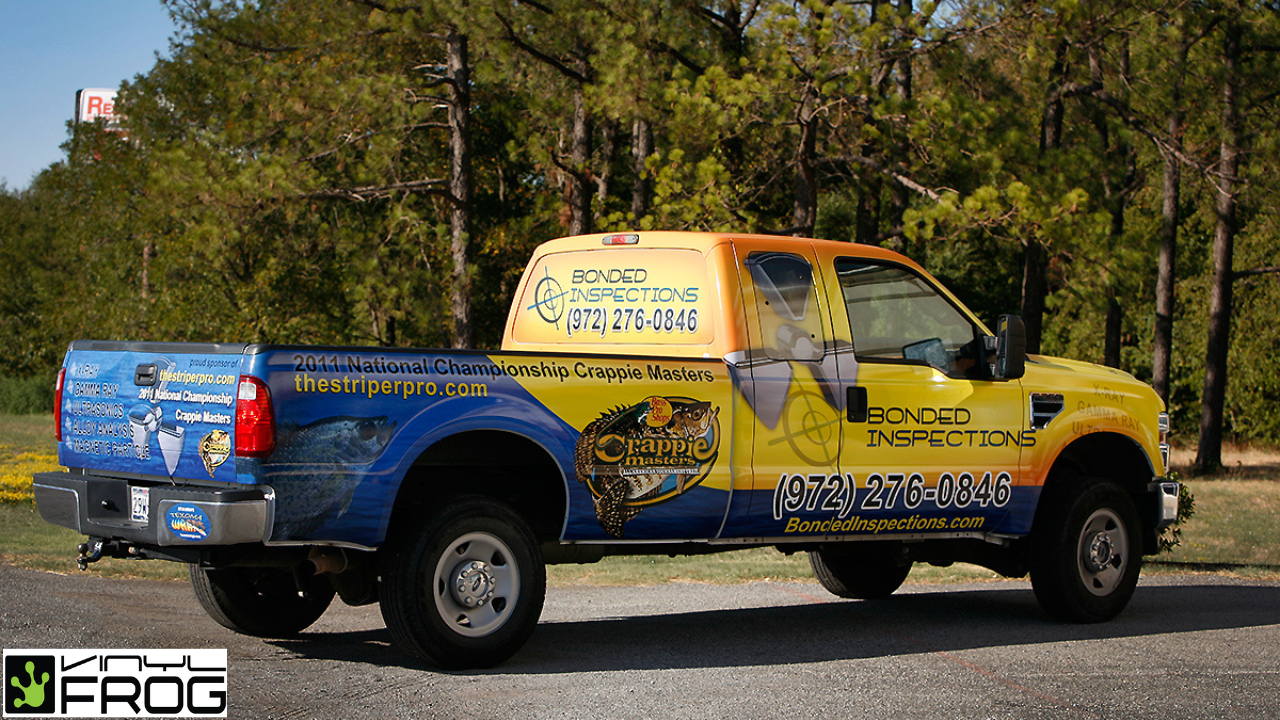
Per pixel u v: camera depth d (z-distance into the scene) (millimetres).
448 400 5930
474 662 6043
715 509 6672
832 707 5445
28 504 14906
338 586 6383
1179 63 23656
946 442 7461
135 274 42844
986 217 18234
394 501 5867
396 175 25875
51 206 68938
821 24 18562
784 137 22062
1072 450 8484
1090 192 19500
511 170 37375
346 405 5680
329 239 27422
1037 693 5793
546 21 21547
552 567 11234
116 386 6105
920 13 18391
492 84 25547
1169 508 8547
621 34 20500
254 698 5402
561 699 5488
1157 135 25719
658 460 6492
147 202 24469
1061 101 23172
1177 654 6840
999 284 39594
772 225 23453
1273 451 36406
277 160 23109
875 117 19094
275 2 25875
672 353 7055
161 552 5832
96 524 5996
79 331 46656
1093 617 7984
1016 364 7438
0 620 6855
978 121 18953
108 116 49062
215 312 34188
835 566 9039
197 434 5664
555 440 6195
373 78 24516
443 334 26812
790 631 7555
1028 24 18641
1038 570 7957
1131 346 40375
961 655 6758
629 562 11883
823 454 7004
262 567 6512
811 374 7008
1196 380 37938
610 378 6387
